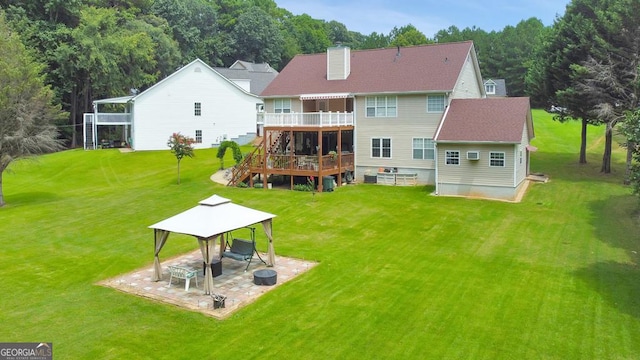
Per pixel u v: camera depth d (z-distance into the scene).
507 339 12.48
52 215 26.84
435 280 16.47
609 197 27.08
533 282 16.11
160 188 32.75
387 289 15.79
